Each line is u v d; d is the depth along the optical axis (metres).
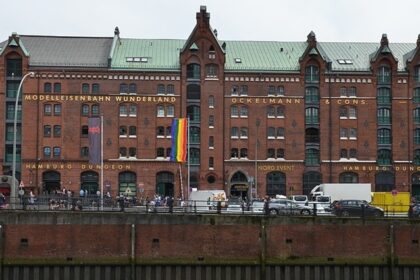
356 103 95.94
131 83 94.38
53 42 98.44
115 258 50.25
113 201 56.38
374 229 51.09
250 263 50.66
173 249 50.56
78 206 53.66
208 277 50.47
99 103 93.75
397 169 95.69
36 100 93.19
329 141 95.38
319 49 98.38
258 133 95.06
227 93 95.19
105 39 100.56
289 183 94.81
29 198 55.38
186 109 94.75
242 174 94.81
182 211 52.69
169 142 94.06
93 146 69.00
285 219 50.94
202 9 95.81
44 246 49.94
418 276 50.84
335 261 50.78
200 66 95.12
